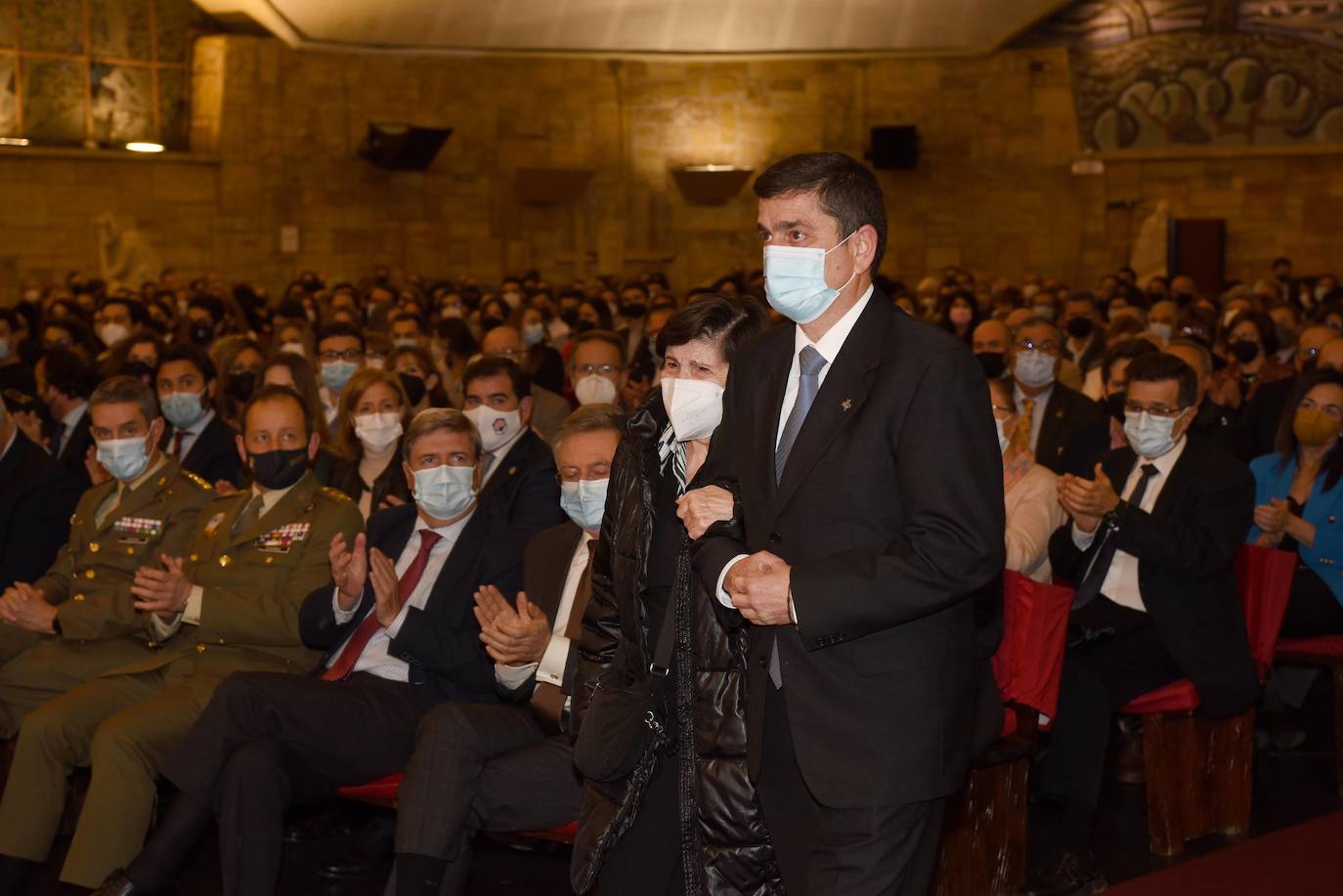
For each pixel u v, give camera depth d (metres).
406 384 6.37
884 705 2.26
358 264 21.80
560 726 3.43
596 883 3.53
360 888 4.02
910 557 2.19
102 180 20.11
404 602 3.95
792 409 2.41
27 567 4.88
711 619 2.62
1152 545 4.06
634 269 22.86
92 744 3.79
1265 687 5.34
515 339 7.83
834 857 2.27
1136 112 21.78
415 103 21.94
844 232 2.31
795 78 22.66
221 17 20.56
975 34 21.91
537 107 22.42
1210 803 4.28
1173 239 21.36
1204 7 21.02
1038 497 4.57
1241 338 8.42
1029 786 4.66
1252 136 21.33
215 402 6.67
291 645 4.13
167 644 4.24
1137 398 4.30
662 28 21.98
